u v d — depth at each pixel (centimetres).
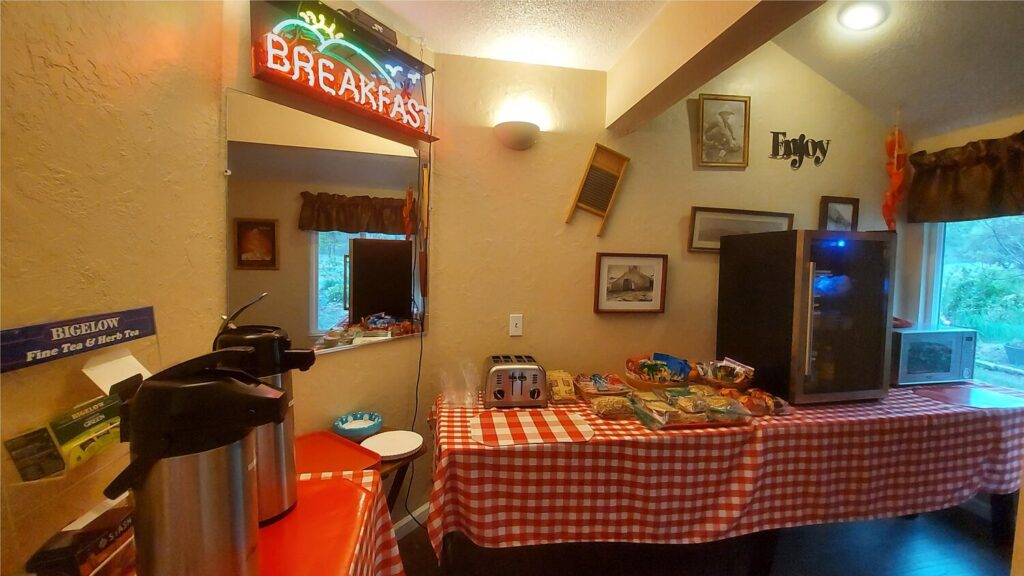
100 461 74
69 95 68
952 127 221
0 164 58
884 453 160
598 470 143
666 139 215
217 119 114
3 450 58
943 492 166
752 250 192
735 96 218
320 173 148
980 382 210
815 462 156
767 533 161
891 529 204
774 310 180
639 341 219
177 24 96
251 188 124
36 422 63
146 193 86
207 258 109
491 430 150
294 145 138
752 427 152
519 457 139
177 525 57
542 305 207
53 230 66
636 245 215
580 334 212
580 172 206
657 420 152
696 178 219
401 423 189
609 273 212
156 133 89
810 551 187
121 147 79
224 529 60
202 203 107
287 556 74
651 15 161
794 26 201
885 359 178
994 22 163
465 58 191
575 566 178
